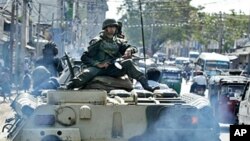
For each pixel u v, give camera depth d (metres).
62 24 53.50
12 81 36.06
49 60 16.94
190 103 9.95
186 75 63.75
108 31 11.20
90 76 10.88
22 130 9.09
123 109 9.39
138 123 9.41
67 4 59.81
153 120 9.45
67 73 13.70
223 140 19.34
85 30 69.62
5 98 30.36
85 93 9.56
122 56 11.25
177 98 10.46
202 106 9.53
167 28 99.69
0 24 41.44
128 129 9.39
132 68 11.16
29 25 49.56
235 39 100.75
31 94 11.57
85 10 70.19
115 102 9.66
